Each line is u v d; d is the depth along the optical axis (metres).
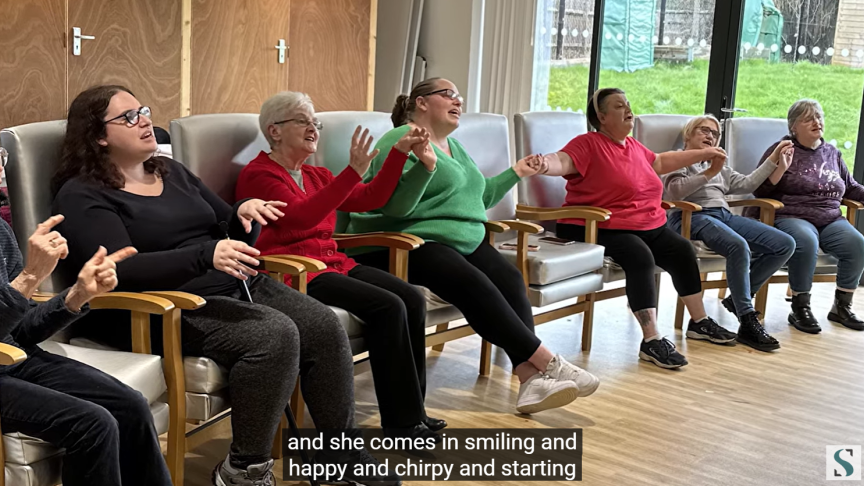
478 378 3.34
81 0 4.46
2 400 1.74
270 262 2.43
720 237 3.92
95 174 2.17
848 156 5.09
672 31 5.59
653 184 3.77
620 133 3.69
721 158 3.94
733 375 3.50
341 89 5.90
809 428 2.99
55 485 1.81
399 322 2.53
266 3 5.33
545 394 2.86
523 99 6.16
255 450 2.16
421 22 6.54
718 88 5.43
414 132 2.73
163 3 4.82
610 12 5.81
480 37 6.31
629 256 3.58
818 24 5.09
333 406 2.33
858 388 3.42
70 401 1.74
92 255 2.10
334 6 5.76
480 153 3.57
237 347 2.11
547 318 3.46
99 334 2.24
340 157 3.00
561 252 3.38
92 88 2.21
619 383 3.34
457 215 3.01
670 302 4.60
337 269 2.71
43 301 2.08
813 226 4.21
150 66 4.80
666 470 2.61
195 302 2.04
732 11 5.32
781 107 5.28
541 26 6.07
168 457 2.10
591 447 2.74
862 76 4.98
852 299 4.61
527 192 3.79
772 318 4.36
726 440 2.85
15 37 4.24
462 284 2.81
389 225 2.99
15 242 2.01
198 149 2.55
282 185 2.61
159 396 2.09
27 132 2.14
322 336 2.30
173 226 2.28
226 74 5.18
